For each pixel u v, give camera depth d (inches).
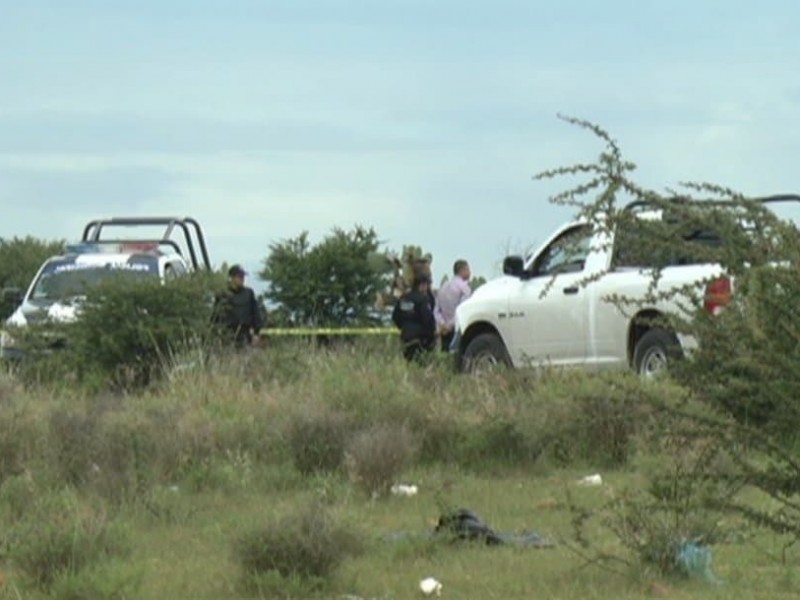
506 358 2146.9
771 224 874.8
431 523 1267.2
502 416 1663.4
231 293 2491.4
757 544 1117.7
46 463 1464.1
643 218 882.1
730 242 872.9
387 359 2138.3
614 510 1125.7
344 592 1029.8
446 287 2593.5
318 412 1636.3
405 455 1451.8
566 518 1290.6
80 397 2081.7
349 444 1530.5
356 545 1099.3
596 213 876.6
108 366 2298.2
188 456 1550.2
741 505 999.0
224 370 2096.5
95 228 3041.3
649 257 940.0
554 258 2105.1
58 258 2637.8
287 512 1163.9
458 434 1663.4
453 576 1068.5
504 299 2145.7
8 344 2365.9
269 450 1603.1
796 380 868.0
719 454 1024.2
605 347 1985.7
